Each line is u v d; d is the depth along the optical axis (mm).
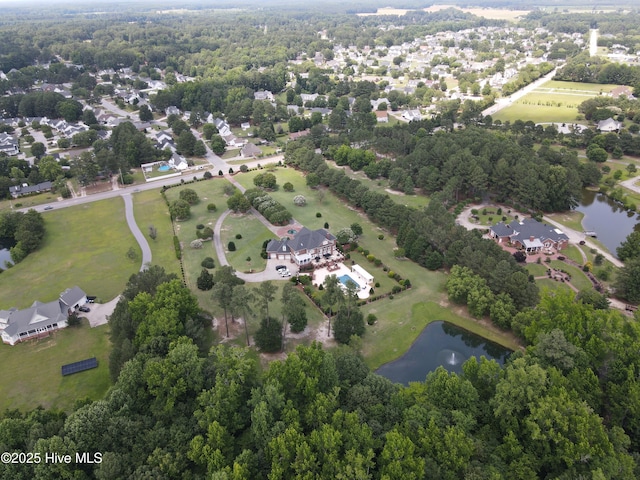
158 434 71312
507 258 125000
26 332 109875
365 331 112188
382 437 70750
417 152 199250
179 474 67562
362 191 174125
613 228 165500
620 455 66562
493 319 112750
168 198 190250
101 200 189625
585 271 136000
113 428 70625
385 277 135125
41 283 133000
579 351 84125
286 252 144250
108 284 132250
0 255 155875
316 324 115125
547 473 69562
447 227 142375
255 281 132500
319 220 170125
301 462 65062
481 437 74250
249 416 77625
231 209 178250
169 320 96562
